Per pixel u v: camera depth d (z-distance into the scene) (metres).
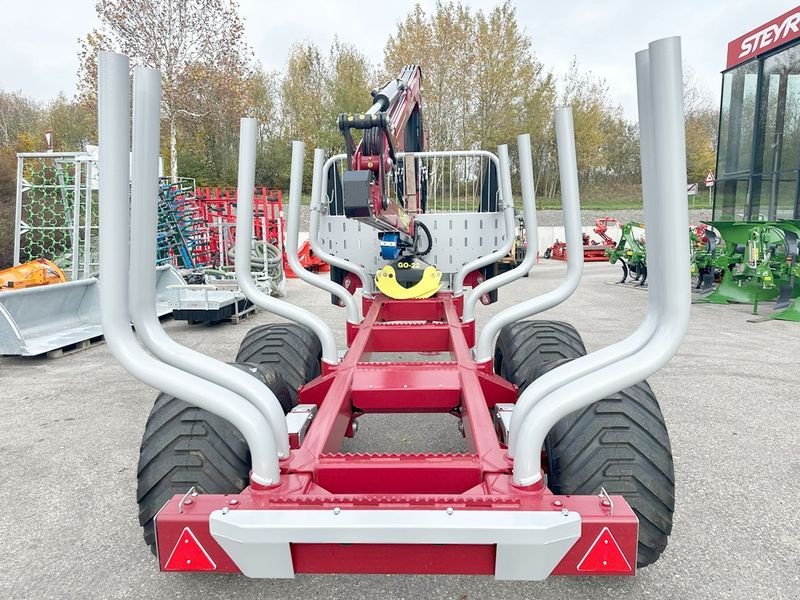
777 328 7.69
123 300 1.64
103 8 19.45
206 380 1.81
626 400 2.09
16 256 9.00
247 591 2.34
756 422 4.16
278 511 1.63
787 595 2.25
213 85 20.70
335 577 2.44
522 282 14.20
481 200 5.49
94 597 2.32
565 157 2.53
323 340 2.97
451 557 1.62
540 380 1.82
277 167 35.88
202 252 13.38
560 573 1.60
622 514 1.60
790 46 9.84
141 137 1.66
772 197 10.38
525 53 33.00
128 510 3.05
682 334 1.58
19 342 6.11
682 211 1.52
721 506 2.95
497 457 1.95
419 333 3.69
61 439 4.06
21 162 8.99
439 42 31.28
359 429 4.11
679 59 1.43
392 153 3.28
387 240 4.06
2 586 2.40
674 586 2.31
